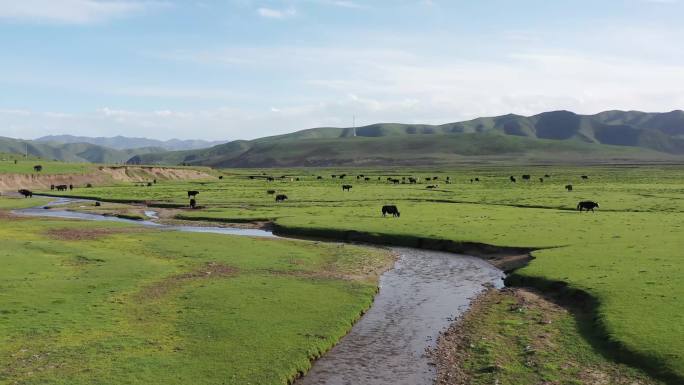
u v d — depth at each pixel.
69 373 20.48
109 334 24.80
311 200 96.62
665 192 101.81
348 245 52.88
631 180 151.50
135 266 39.62
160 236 55.72
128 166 185.25
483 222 61.91
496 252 47.72
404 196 102.69
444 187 128.88
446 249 50.75
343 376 21.66
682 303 26.78
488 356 23.14
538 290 34.38
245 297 31.44
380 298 33.50
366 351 24.34
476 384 20.53
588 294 30.52
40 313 27.61
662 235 48.34
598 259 39.03
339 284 35.56
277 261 42.88
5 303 29.03
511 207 79.50
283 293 32.53
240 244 50.81
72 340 23.94
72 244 49.56
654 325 24.12
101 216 81.06
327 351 24.33
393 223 62.62
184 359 22.08
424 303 32.34
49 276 35.78
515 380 20.53
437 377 21.44
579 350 23.20
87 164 184.38
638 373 20.36
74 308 28.61
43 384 19.48
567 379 20.36
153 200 100.44
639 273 33.59
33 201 100.75
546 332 25.91
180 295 31.70
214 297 31.33
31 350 22.70
